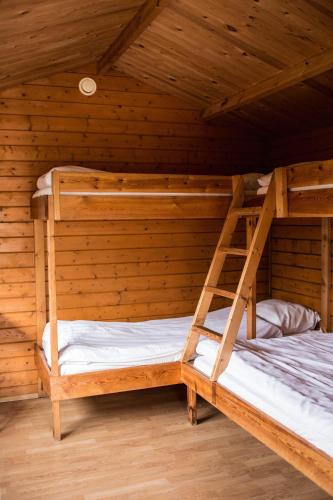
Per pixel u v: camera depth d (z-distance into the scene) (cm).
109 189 324
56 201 316
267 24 293
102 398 415
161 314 462
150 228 454
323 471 218
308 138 434
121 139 440
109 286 445
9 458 316
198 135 464
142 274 454
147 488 279
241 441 336
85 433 351
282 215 298
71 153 425
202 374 331
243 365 296
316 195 273
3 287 413
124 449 326
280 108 406
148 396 420
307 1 263
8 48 301
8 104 406
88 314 440
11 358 418
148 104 446
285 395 254
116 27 341
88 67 426
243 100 387
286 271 470
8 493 276
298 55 315
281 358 311
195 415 362
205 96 430
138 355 357
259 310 430
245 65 350
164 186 336
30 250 418
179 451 322
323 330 418
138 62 409
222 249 350
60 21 287
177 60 380
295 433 239
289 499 266
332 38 287
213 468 300
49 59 368
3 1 221
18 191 413
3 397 418
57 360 338
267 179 338
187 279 468
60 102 420
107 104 434
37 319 420
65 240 429
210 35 327
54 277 334
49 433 352
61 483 286
